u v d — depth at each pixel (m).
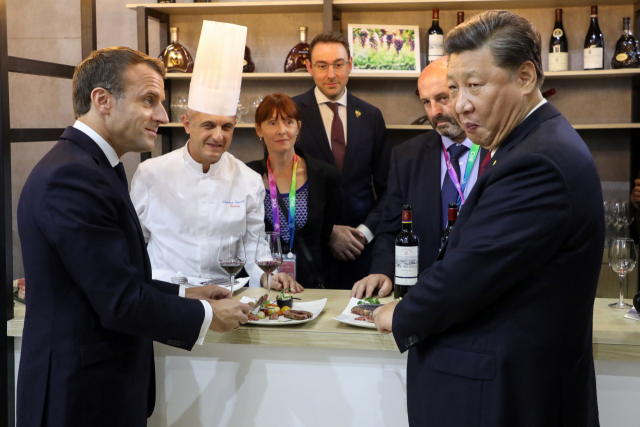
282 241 2.68
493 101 1.22
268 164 2.73
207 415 1.74
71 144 1.38
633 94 3.69
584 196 1.16
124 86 1.39
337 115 3.22
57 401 1.31
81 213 1.27
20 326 1.71
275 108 2.58
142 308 1.32
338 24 3.78
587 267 1.19
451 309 1.22
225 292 1.72
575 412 1.23
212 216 2.32
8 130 1.71
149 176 2.33
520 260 1.15
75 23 4.00
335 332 1.60
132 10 3.97
